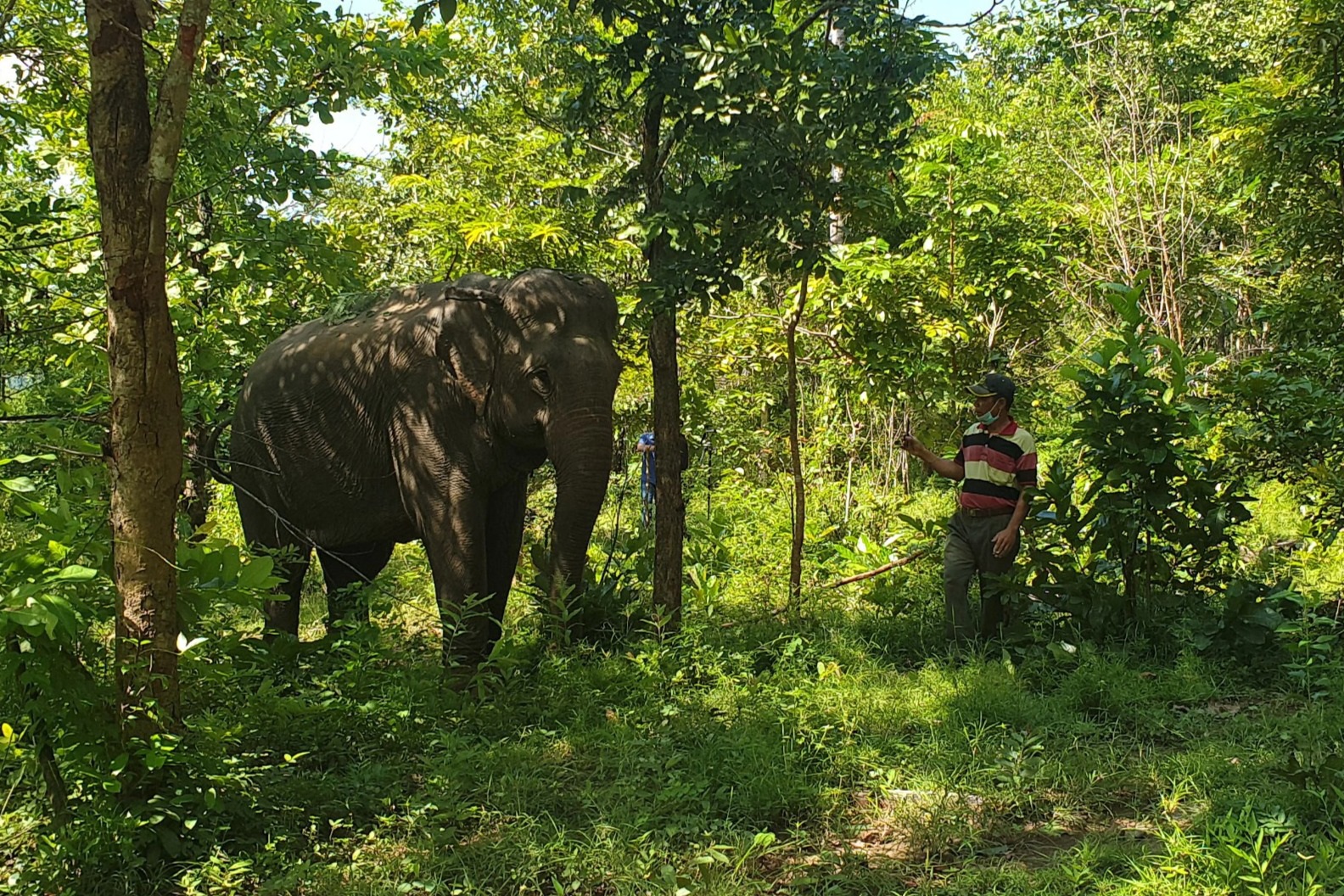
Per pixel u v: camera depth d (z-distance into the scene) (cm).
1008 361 1048
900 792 473
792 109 656
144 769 415
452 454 683
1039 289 1080
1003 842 431
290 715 524
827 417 1248
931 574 830
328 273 852
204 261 829
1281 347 808
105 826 396
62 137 857
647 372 1121
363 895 388
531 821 442
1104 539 691
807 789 468
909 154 714
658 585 727
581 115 735
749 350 1111
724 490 1220
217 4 777
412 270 1347
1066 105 1504
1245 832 392
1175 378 680
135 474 414
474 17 1315
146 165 408
